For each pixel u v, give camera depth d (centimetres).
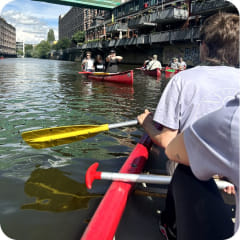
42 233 152
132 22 2798
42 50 9275
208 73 121
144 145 206
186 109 126
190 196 101
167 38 2305
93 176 148
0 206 177
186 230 100
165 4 2505
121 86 881
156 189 186
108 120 414
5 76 1241
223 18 111
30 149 281
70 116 434
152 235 147
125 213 165
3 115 430
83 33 4975
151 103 576
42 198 188
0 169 232
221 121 66
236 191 72
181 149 82
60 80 1074
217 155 67
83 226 159
